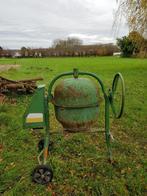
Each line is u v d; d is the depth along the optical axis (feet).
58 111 6.55
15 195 5.81
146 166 6.95
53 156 7.41
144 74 27.50
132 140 8.74
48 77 25.80
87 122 6.53
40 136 8.88
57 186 6.15
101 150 7.88
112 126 10.11
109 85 19.97
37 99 6.57
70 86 6.38
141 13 25.48
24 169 6.79
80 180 6.32
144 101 14.32
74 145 8.14
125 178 6.41
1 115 10.71
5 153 7.66
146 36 26.50
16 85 15.11
